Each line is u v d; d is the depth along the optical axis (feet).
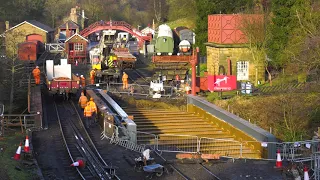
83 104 113.29
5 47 171.63
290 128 98.48
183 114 122.11
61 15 408.67
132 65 187.32
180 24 273.95
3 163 69.72
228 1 176.35
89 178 67.92
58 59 209.26
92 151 82.17
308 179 69.77
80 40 211.20
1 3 287.48
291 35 132.36
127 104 129.90
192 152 84.64
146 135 101.40
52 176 69.21
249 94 122.31
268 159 81.92
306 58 115.34
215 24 149.18
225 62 145.18
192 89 131.23
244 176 72.54
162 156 81.82
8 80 126.72
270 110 108.88
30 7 345.51
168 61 166.40
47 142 87.66
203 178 70.54
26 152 76.02
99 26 252.42
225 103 119.44
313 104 105.81
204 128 108.99
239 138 98.02
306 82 118.83
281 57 133.49
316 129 98.12
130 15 432.66
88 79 164.14
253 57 141.08
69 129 97.66
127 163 76.33
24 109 121.80
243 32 141.59
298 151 85.10
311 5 131.23
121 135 90.27
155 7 379.96
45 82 140.77
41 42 236.02
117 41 194.90
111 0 458.50
